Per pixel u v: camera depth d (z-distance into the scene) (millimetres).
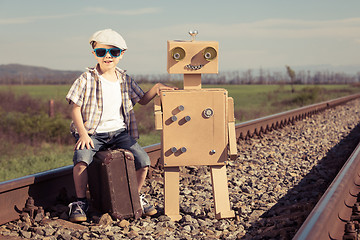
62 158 9664
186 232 3674
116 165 3801
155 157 6379
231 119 4012
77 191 3906
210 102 3930
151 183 5301
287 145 8914
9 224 3691
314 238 2357
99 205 4035
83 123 4031
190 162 3971
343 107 21500
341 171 4176
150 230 3670
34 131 14852
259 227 3883
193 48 3896
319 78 186500
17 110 26109
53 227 3660
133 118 4309
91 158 3900
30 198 3895
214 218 4113
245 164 6832
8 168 8734
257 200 4820
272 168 6633
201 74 4016
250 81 177750
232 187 5402
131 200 3842
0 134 14375
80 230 3615
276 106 33531
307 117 15398
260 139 9625
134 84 4281
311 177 6000
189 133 3936
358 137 10078
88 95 3994
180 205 4422
